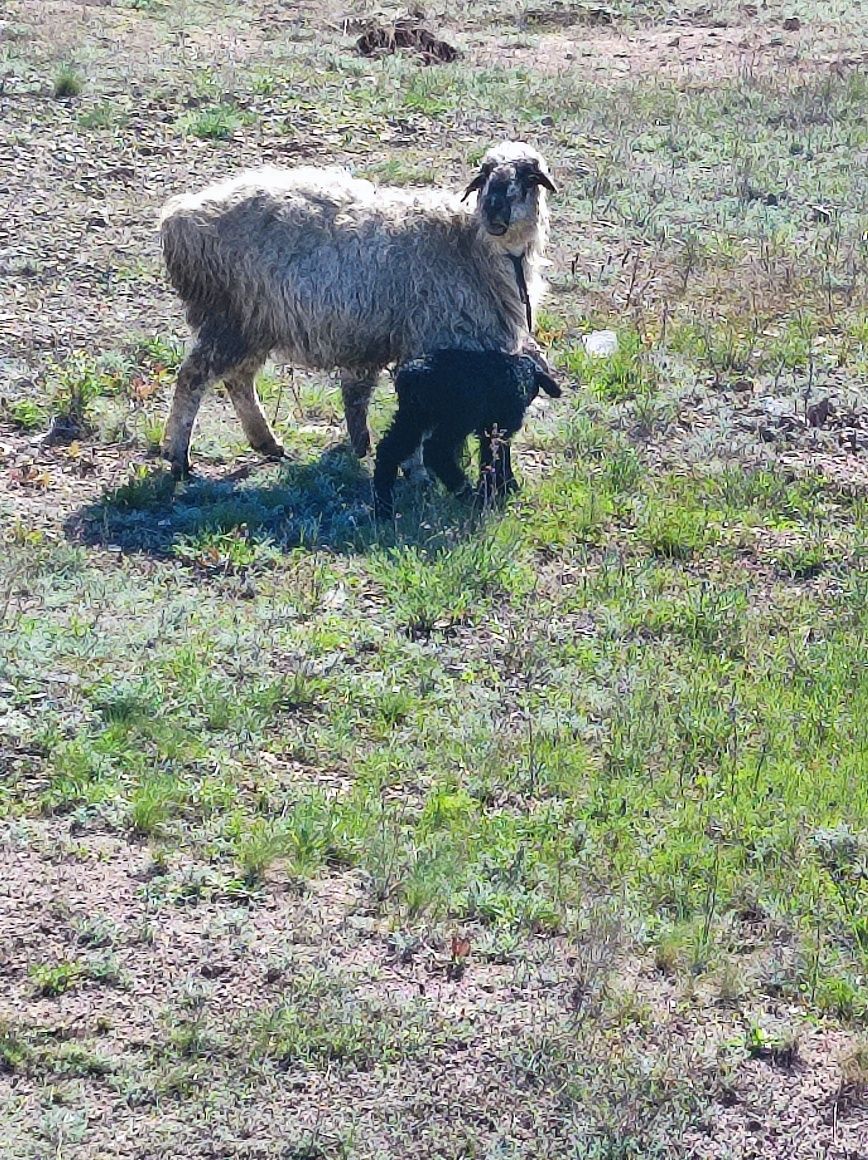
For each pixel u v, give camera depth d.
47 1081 8.06
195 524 13.51
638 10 33.31
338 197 13.97
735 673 12.17
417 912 9.41
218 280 13.85
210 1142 7.79
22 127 22.03
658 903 9.74
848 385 16.55
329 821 10.01
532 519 13.97
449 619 12.51
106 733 10.70
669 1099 8.22
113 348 16.67
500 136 23.48
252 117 23.06
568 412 15.87
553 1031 8.57
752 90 26.41
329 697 11.42
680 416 15.92
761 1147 8.03
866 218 21.00
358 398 14.66
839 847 10.26
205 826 9.99
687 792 10.80
